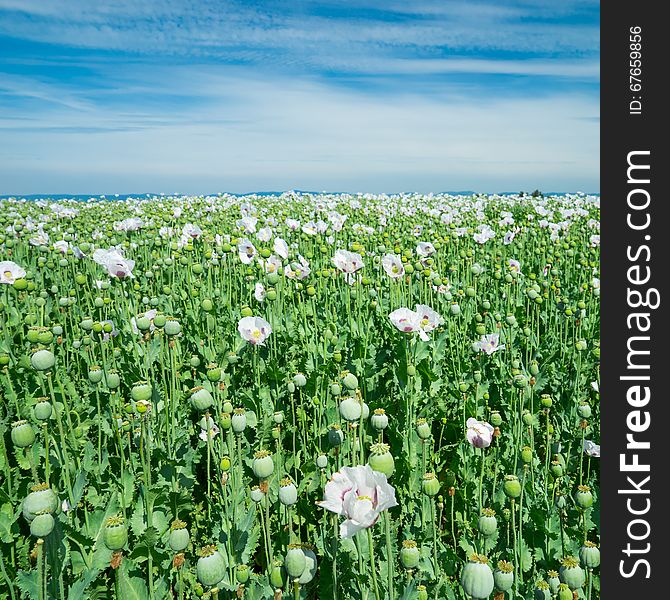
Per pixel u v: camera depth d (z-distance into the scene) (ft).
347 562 11.27
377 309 26.35
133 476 13.48
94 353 21.65
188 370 21.49
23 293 26.09
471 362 22.20
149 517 12.17
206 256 28.86
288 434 17.58
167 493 12.75
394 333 22.02
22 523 13.17
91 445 14.34
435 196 106.52
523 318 28.66
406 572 10.82
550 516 13.14
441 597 11.02
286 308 26.58
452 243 44.62
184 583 12.11
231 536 11.54
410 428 16.38
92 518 12.22
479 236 40.22
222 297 28.53
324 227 39.73
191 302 27.45
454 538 13.30
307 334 22.86
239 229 44.42
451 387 20.66
